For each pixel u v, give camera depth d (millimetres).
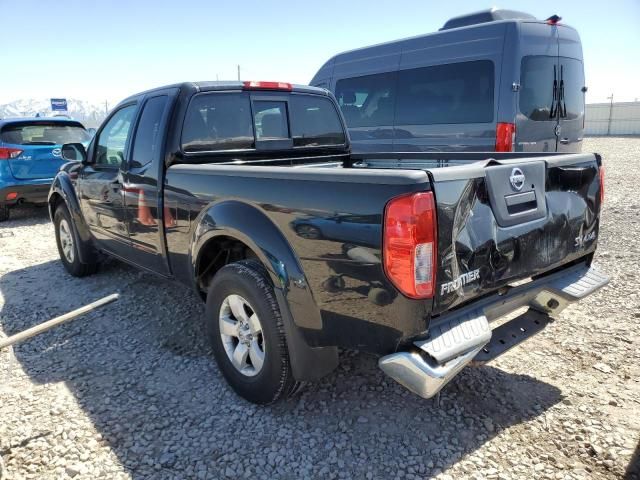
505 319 4086
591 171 3215
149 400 3154
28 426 2898
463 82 6840
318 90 4555
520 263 2680
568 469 2480
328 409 3018
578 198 3107
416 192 2162
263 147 4102
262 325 2826
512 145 6469
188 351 3807
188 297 4898
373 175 2295
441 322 2391
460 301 2395
